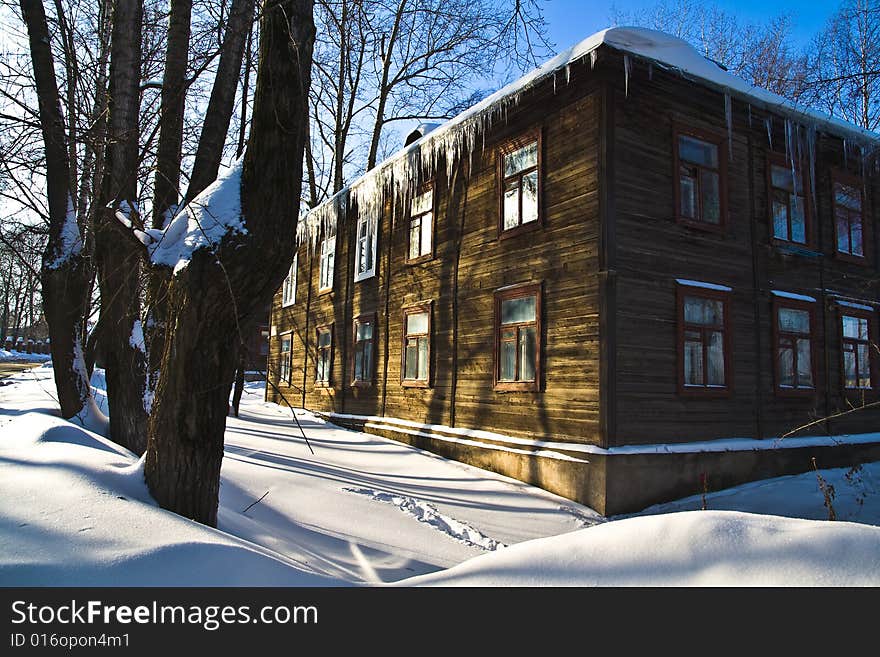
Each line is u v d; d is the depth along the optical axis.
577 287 8.40
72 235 7.05
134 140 6.00
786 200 10.53
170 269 3.91
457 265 11.02
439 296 11.44
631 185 8.36
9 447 4.68
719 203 9.41
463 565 2.64
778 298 9.88
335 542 4.83
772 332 9.79
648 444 7.98
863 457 10.71
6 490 3.31
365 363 14.12
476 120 10.26
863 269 11.70
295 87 3.92
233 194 3.82
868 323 11.60
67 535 2.65
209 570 2.50
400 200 13.23
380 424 12.85
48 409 7.48
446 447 10.45
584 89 8.68
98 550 2.51
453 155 11.24
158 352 6.52
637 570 2.23
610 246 8.03
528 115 9.70
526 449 8.83
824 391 10.44
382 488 7.32
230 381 3.93
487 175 10.52
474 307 10.46
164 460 3.70
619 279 8.05
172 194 6.21
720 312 9.22
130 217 5.02
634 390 7.97
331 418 15.10
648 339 8.20
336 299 15.91
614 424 7.71
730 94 9.02
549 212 9.04
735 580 2.06
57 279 6.96
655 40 8.34
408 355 12.39
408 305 12.40
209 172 6.38
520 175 9.76
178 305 3.75
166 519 3.09
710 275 9.09
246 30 5.29
